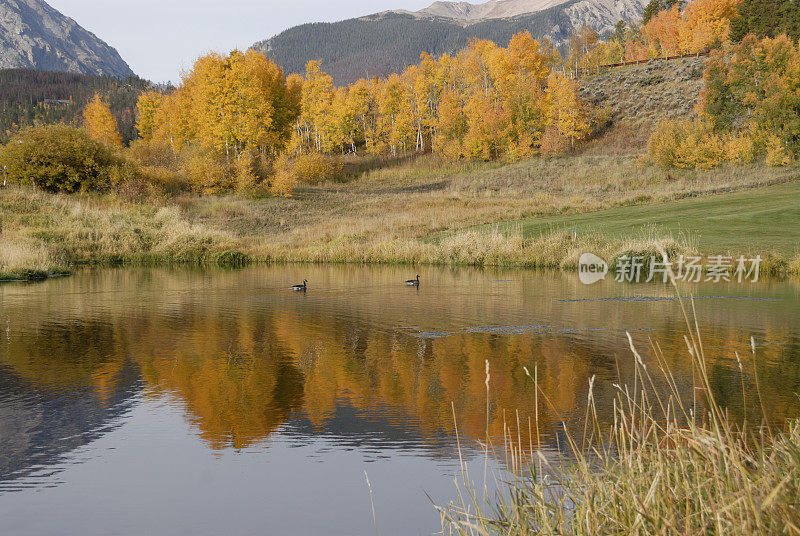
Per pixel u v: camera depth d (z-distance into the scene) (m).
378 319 16.61
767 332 13.95
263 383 10.25
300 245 41.56
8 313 17.88
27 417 8.53
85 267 34.66
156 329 15.27
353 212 53.72
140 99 99.00
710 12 108.75
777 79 63.38
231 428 8.08
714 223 36.69
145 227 43.69
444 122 92.31
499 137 85.50
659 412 8.17
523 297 20.75
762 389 9.20
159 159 67.81
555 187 66.69
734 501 3.11
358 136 111.69
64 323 16.16
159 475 6.62
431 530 5.29
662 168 66.75
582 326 15.20
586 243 32.28
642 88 96.50
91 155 52.44
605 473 4.51
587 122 88.94
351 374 10.79
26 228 40.00
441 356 12.09
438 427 8.00
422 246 36.12
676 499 3.63
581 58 117.44
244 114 65.88
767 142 62.16
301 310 18.28
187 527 5.46
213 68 65.12
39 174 49.75
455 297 20.84
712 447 3.80
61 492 6.24
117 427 8.15
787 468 3.51
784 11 97.88
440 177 80.00
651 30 121.94
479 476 6.41
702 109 75.62
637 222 38.53
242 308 18.78
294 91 80.25
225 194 61.66
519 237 35.25
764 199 45.41
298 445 7.46
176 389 9.91
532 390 9.60
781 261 26.97
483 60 103.94
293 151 93.69
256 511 5.75
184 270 32.78
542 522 4.13
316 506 5.83
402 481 6.35
